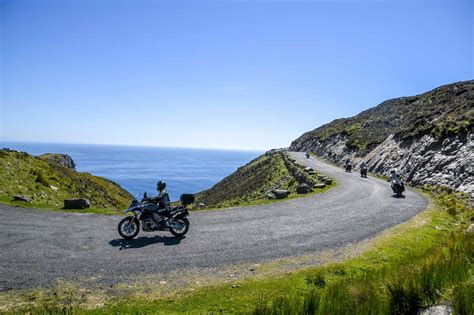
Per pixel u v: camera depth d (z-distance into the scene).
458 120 29.56
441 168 25.77
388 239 11.02
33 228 11.38
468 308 4.96
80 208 15.31
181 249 9.57
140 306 6.14
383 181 32.47
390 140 45.84
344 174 40.00
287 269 8.18
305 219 14.07
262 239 10.80
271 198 20.81
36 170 26.84
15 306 5.97
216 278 7.55
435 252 8.18
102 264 8.16
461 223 13.73
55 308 5.77
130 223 10.54
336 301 5.78
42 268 7.75
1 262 8.02
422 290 5.79
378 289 6.19
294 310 5.53
